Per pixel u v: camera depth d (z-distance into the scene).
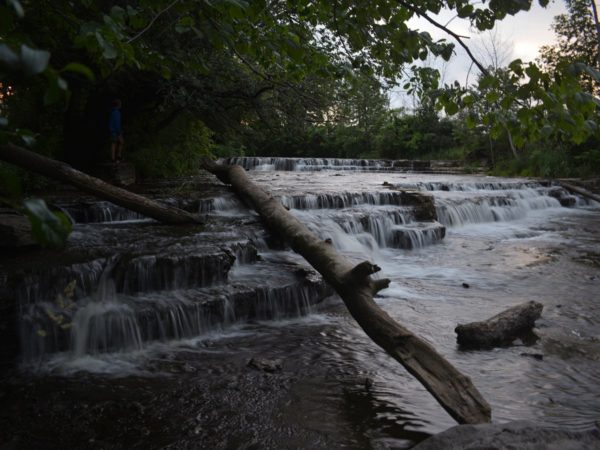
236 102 15.01
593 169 22.98
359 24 3.80
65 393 4.62
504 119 3.06
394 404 4.44
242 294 6.66
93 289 6.33
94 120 15.00
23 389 4.70
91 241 7.86
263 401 4.49
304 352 5.65
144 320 5.84
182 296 6.45
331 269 6.47
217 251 7.18
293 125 14.41
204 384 4.83
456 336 6.08
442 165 29.62
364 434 3.95
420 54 3.61
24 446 3.77
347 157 41.78
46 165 8.27
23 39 1.26
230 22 3.89
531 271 9.22
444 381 4.02
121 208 10.42
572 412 4.27
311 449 3.74
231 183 13.43
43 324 5.51
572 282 8.48
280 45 3.99
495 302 7.44
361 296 5.14
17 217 7.27
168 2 3.64
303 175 22.50
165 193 12.60
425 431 4.01
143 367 5.24
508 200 16.02
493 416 4.19
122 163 14.36
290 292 7.00
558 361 5.36
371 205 13.31
